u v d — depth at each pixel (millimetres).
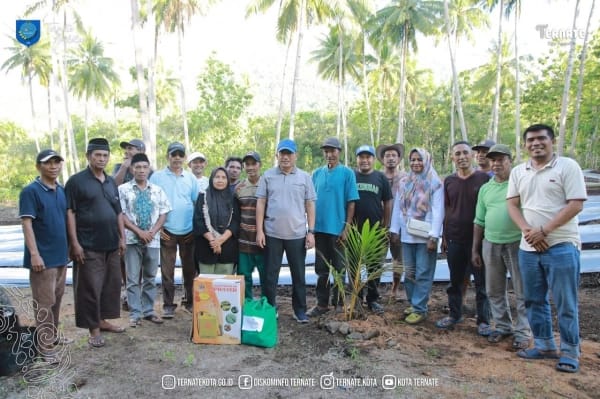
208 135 30312
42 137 45656
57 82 24672
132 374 3535
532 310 3848
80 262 4043
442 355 3908
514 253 4078
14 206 23609
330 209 4906
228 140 30344
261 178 4727
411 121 37656
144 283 4906
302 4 22516
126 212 4664
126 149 5625
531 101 28375
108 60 35656
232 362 3766
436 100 38219
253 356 3889
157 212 4785
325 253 5031
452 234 4602
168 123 36750
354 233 4820
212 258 4777
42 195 3686
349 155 38531
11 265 8305
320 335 4344
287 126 37500
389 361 3734
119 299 4414
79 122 47750
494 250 4176
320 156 38375
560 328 3660
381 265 4676
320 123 39688
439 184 4754
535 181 3711
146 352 3955
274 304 4758
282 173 4680
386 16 27781
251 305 4254
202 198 4766
